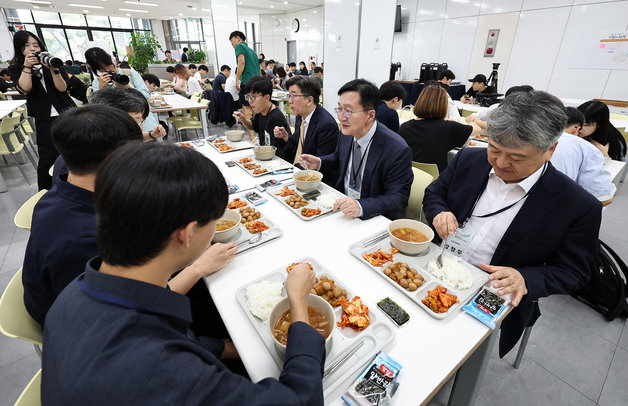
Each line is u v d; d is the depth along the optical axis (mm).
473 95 5191
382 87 2818
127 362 383
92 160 811
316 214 1331
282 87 8172
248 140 2656
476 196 1165
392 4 3432
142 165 411
